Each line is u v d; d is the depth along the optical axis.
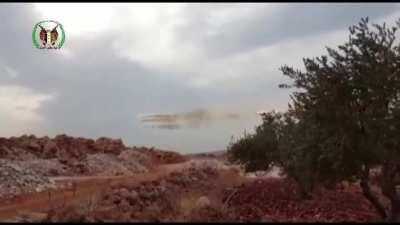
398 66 14.89
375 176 17.45
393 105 14.95
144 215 13.70
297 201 24.17
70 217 12.77
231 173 46.25
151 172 52.03
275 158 29.31
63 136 55.22
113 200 19.50
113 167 48.66
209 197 23.47
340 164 14.95
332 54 15.16
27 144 46.88
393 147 14.57
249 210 19.84
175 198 20.98
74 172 41.59
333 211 20.45
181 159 71.19
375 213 19.17
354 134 14.67
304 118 15.57
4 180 28.67
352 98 14.95
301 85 15.45
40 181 30.97
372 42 14.77
